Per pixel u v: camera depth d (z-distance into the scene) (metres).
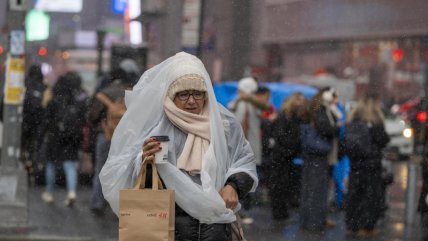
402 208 24.34
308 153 20.88
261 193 22.80
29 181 25.61
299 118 21.09
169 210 9.01
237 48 35.31
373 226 20.67
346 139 20.58
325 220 21.03
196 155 9.45
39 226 20.52
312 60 38.94
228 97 27.05
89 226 20.80
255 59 36.28
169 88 9.59
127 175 9.48
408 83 39.22
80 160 25.69
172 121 9.54
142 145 9.40
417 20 34.94
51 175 23.94
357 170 20.64
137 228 8.99
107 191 9.59
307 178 20.95
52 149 23.75
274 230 20.86
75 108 23.77
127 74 20.97
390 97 39.22
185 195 9.30
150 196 9.02
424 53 37.41
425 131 23.50
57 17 51.16
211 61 34.34
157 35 32.81
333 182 23.91
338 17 37.72
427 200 20.25
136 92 9.71
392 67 38.75
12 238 19.05
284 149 21.33
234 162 9.83
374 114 20.58
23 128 24.45
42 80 24.58
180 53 9.84
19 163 22.12
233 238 9.80
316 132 20.77
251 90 22.31
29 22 40.47
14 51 21.23
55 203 23.77
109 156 9.68
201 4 33.12
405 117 36.28
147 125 9.61
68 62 48.19
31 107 24.22
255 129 22.16
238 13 35.16
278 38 37.44
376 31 36.41
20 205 19.91
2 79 27.78
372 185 20.61
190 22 33.00
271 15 37.16
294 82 37.16
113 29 41.78
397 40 37.19
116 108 20.52
